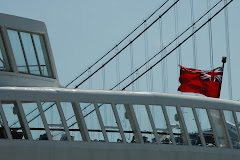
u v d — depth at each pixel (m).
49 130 57.88
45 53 68.44
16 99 57.22
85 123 59.12
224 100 66.62
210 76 82.62
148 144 61.34
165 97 62.78
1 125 56.56
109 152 59.69
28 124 57.28
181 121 63.31
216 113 65.69
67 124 58.53
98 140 59.50
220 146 65.38
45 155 57.47
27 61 66.56
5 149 56.34
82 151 58.75
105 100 60.12
